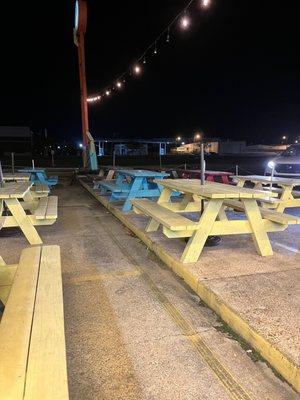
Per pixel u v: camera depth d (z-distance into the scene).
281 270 3.25
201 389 1.81
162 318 2.55
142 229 4.92
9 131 51.97
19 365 1.33
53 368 1.32
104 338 2.28
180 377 1.90
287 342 2.03
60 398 1.17
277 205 5.72
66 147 66.62
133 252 4.21
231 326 2.41
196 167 20.89
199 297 2.93
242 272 3.20
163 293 3.00
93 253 4.16
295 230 5.09
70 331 2.36
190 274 3.15
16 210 4.34
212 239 4.09
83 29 14.88
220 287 2.83
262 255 3.71
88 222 5.99
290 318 2.31
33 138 58.72
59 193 10.37
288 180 6.41
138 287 3.13
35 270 2.32
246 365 2.01
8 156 38.66
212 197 3.35
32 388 1.21
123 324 2.46
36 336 1.53
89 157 15.53
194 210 5.17
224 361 2.04
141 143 62.41
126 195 7.05
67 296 2.91
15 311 1.75
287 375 1.86
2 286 2.50
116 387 1.82
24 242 4.59
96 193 8.97
